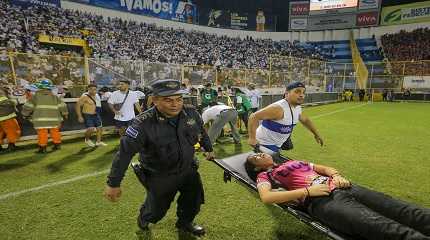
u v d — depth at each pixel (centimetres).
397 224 195
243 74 1555
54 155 603
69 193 394
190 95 1038
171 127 231
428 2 2948
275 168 292
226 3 3344
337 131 898
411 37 3025
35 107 621
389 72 2617
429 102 2225
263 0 3500
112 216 329
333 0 3372
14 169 502
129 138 217
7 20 1806
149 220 271
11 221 317
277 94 1572
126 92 698
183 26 3075
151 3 2778
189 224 291
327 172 281
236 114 679
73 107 825
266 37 3612
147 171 248
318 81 2212
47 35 1902
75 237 285
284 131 352
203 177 461
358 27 3325
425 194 395
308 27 3538
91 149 660
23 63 854
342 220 216
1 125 637
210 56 2859
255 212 340
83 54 2027
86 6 2347
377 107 1783
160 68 1141
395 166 525
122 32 2456
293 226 308
